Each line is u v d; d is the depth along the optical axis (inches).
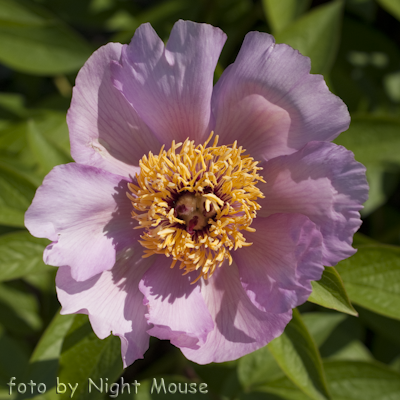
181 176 26.2
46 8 33.1
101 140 25.9
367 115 28.6
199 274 26.4
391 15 33.6
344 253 25.6
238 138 26.4
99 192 25.7
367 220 32.8
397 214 32.4
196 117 26.1
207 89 25.8
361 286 27.4
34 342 31.6
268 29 32.8
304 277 25.5
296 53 25.6
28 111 31.0
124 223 26.1
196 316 26.1
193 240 26.3
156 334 25.5
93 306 25.6
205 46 25.5
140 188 26.0
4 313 30.3
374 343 31.1
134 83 25.7
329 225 25.7
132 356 25.6
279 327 25.8
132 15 33.8
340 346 30.4
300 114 25.8
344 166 25.5
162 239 26.1
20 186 27.9
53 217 25.3
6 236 27.6
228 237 26.4
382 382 28.3
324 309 30.8
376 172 31.5
